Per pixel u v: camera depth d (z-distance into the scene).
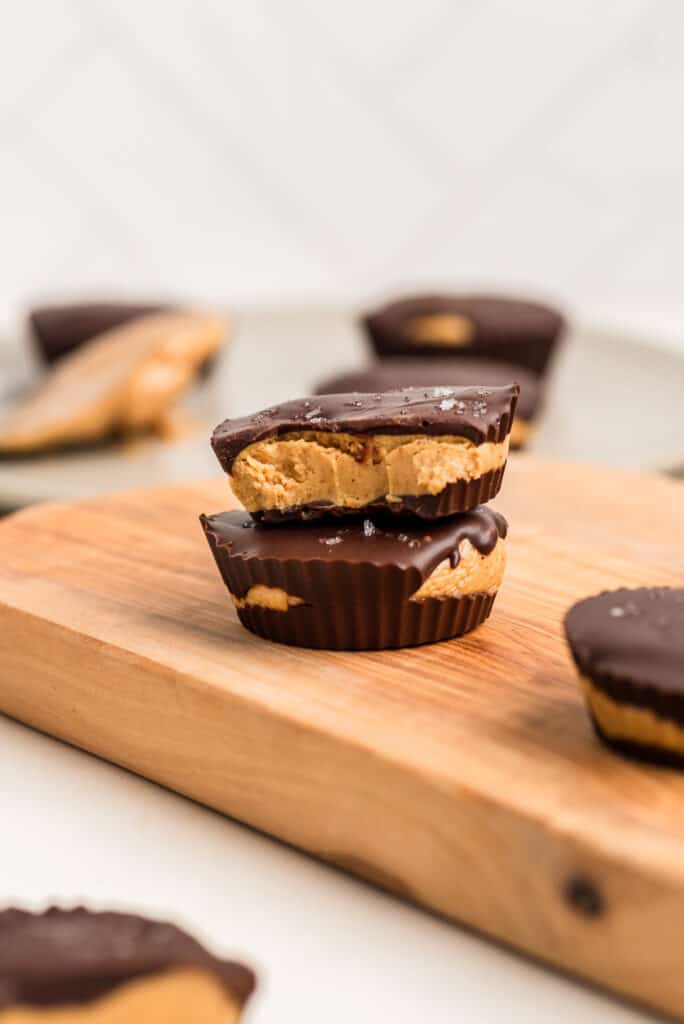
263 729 0.33
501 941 0.30
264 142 0.94
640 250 0.96
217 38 0.91
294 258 0.96
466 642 0.36
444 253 0.97
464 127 0.94
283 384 0.70
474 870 0.30
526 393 0.55
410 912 0.31
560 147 0.94
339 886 0.32
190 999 0.27
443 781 0.31
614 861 0.29
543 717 0.33
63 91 0.90
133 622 0.36
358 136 0.94
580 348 0.74
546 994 0.30
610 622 0.32
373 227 0.96
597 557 0.40
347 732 0.32
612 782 0.31
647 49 0.91
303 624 0.35
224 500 0.44
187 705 0.34
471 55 0.93
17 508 0.53
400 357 0.67
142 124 0.92
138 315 0.71
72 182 0.92
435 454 0.35
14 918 0.28
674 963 0.29
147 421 0.59
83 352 0.66
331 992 0.29
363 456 0.35
